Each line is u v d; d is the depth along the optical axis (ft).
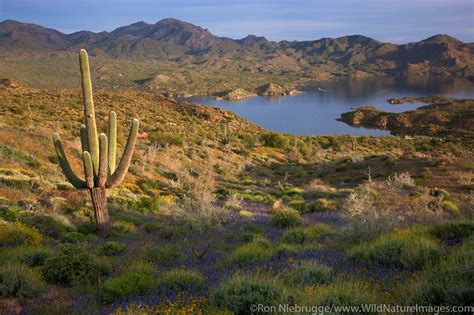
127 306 17.28
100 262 26.96
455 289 15.31
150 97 397.19
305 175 136.36
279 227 52.11
